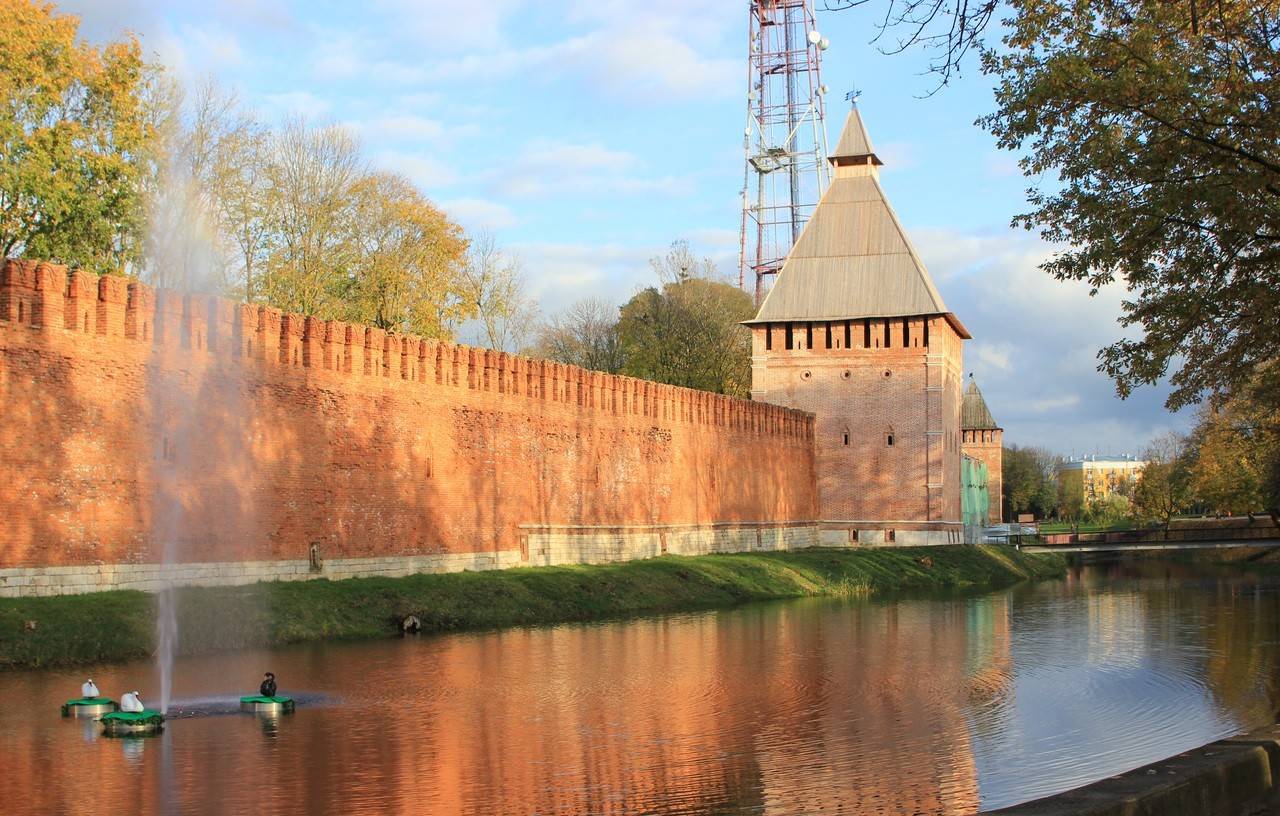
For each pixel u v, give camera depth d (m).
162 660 25.59
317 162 60.88
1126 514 172.50
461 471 40.94
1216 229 21.22
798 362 71.88
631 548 51.62
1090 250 21.47
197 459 30.70
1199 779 11.15
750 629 35.84
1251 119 19.64
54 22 42.84
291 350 33.97
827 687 24.19
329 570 34.91
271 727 18.84
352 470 36.03
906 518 69.44
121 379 28.69
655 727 19.59
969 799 15.07
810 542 69.44
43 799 14.06
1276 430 46.56
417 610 34.06
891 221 72.38
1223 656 30.42
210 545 30.95
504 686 23.48
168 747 17.12
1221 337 23.97
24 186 40.81
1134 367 23.47
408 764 16.41
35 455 26.58
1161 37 20.08
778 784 15.77
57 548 26.94
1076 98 20.23
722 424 60.53
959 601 49.66
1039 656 30.20
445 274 66.56
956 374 76.69
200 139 50.69
